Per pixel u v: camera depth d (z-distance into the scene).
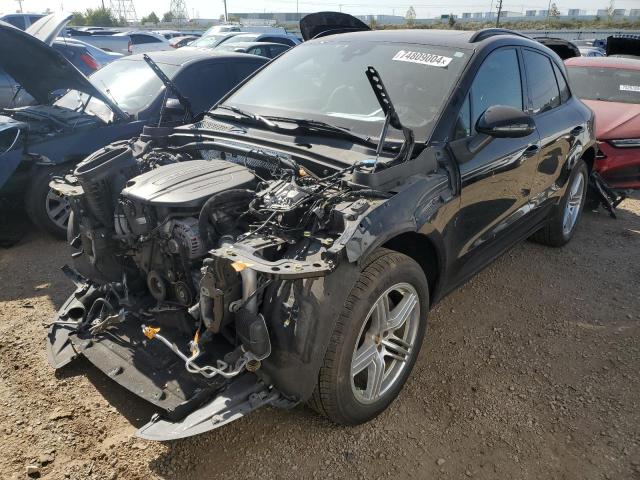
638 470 2.58
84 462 2.52
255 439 2.69
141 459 2.55
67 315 3.20
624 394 3.11
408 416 2.89
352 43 3.91
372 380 2.71
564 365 3.37
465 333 3.69
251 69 6.95
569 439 2.77
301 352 2.30
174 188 2.62
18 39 4.70
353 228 2.33
